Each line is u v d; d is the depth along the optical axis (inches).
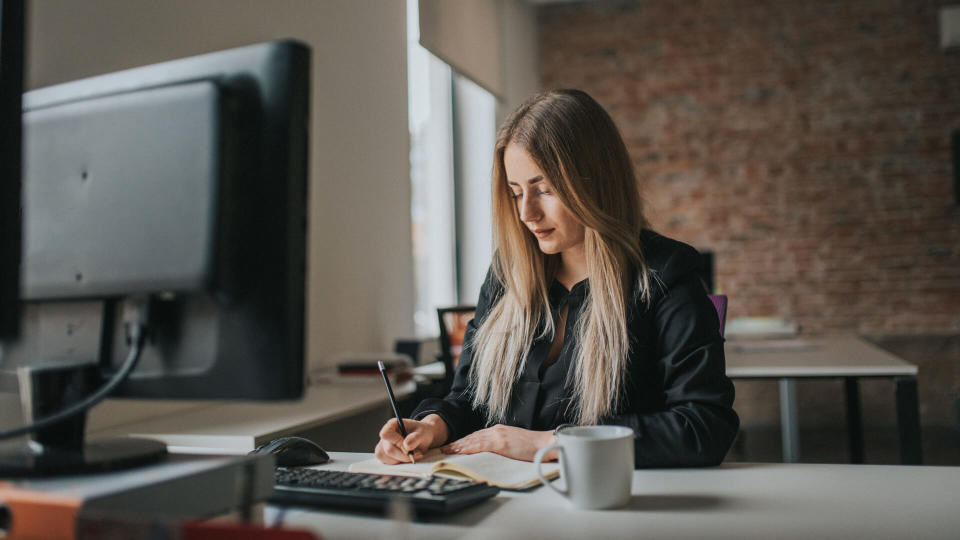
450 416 53.1
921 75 209.9
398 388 101.6
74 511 25.2
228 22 95.5
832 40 215.2
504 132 55.7
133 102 30.0
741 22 221.0
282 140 28.6
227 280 28.7
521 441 46.5
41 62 68.5
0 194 30.6
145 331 30.0
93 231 30.2
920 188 210.2
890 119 211.8
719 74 222.2
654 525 32.9
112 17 77.0
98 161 30.4
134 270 29.3
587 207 52.5
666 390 51.0
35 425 28.7
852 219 214.1
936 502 35.2
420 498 34.1
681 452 44.0
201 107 28.8
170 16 85.2
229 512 31.1
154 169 29.3
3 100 31.0
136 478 28.7
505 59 204.2
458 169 203.3
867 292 212.8
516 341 55.8
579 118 54.1
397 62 146.8
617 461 35.6
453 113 203.8
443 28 160.1
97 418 72.6
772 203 218.4
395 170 144.6
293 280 28.9
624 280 53.2
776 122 218.4
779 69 218.4
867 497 36.5
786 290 217.6
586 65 231.9
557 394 54.4
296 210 29.0
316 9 116.5
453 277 198.5
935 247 209.3
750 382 201.8
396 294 143.8
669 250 54.5
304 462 46.1
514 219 57.3
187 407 84.7
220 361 29.4
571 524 33.2
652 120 226.4
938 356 206.2
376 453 47.3
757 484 40.0
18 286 30.9
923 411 203.6
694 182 223.1
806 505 35.4
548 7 234.8
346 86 125.3
